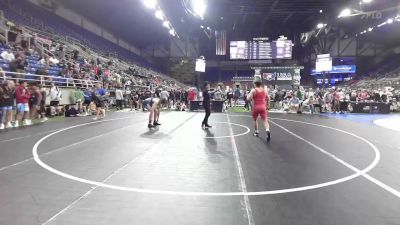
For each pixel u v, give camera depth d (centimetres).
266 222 416
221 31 4678
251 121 1702
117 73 3281
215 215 437
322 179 612
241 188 553
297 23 4631
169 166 698
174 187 554
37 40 2395
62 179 590
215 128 1383
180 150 879
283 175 638
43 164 699
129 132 1215
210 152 856
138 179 598
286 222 416
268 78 3581
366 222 420
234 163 735
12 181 575
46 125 1404
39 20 3003
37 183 564
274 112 2470
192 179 603
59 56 2494
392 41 4978
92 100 2014
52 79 1995
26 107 1413
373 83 4466
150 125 1380
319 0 3281
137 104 2597
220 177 619
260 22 4566
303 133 1255
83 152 834
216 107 2516
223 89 3253
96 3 3547
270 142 1032
